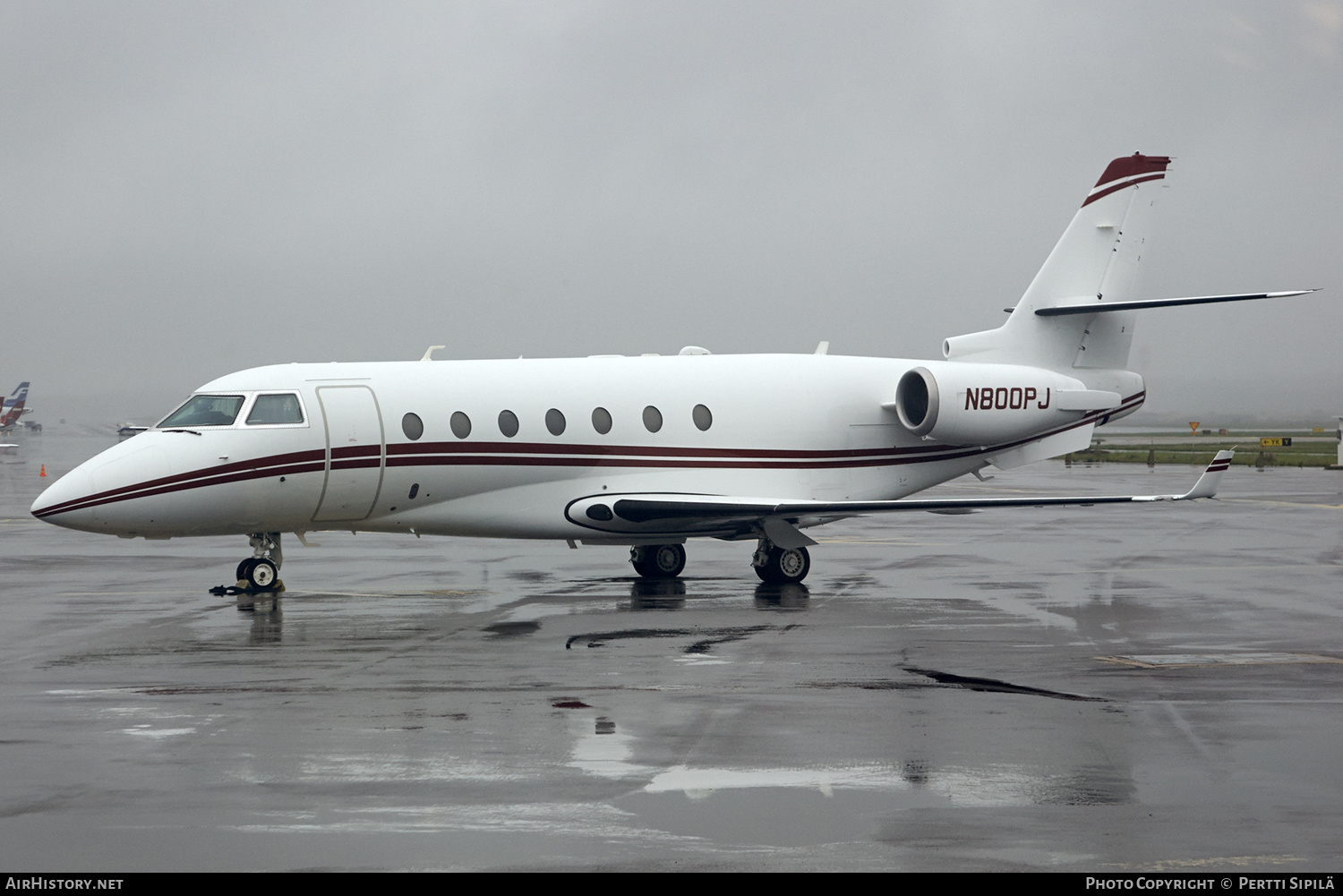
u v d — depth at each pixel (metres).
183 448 38.69
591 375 45.41
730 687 25.55
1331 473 132.88
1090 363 53.22
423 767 19.41
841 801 17.67
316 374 41.28
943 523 74.69
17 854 15.56
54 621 34.97
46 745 20.84
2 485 109.31
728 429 46.88
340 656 29.31
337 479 40.28
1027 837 16.17
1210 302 48.75
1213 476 40.31
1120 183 52.91
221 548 58.00
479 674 27.06
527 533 44.06
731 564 51.06
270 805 17.48
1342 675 26.89
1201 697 24.55
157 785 18.45
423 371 42.94
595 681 26.23
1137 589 42.03
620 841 16.02
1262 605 37.91
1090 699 24.39
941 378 48.50
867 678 26.52
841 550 56.84
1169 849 15.71
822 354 51.47
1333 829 16.48
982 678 26.61
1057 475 123.25
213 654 29.58
